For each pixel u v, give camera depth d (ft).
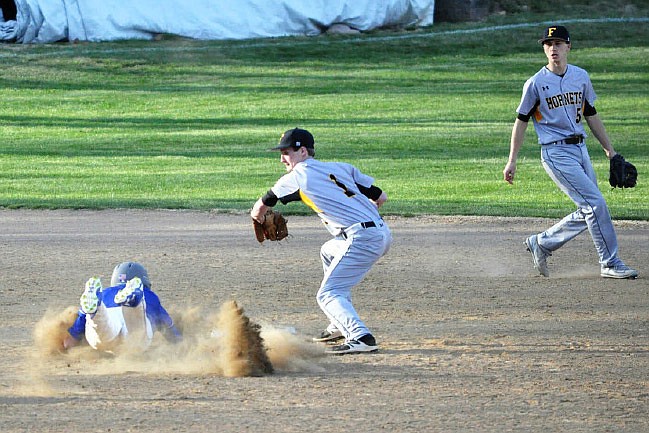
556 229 101.45
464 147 224.12
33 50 343.05
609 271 100.83
